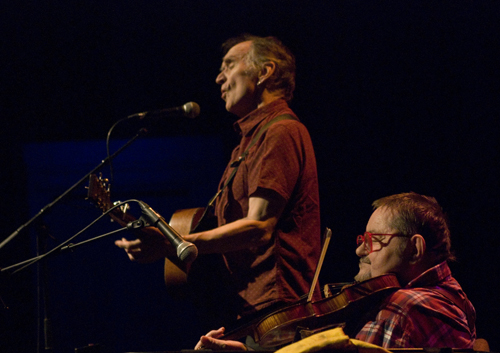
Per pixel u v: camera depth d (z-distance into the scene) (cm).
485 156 495
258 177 279
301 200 293
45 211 286
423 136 515
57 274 632
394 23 516
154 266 643
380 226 225
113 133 595
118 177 633
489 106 495
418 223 219
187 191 633
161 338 626
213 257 298
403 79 520
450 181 505
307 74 536
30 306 602
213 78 565
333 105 536
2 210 603
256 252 286
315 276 265
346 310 220
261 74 325
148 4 544
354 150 532
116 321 631
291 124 298
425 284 212
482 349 207
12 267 250
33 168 621
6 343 580
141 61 566
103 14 549
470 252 491
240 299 286
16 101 576
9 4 538
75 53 565
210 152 618
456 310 201
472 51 498
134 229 231
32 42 558
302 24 531
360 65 529
